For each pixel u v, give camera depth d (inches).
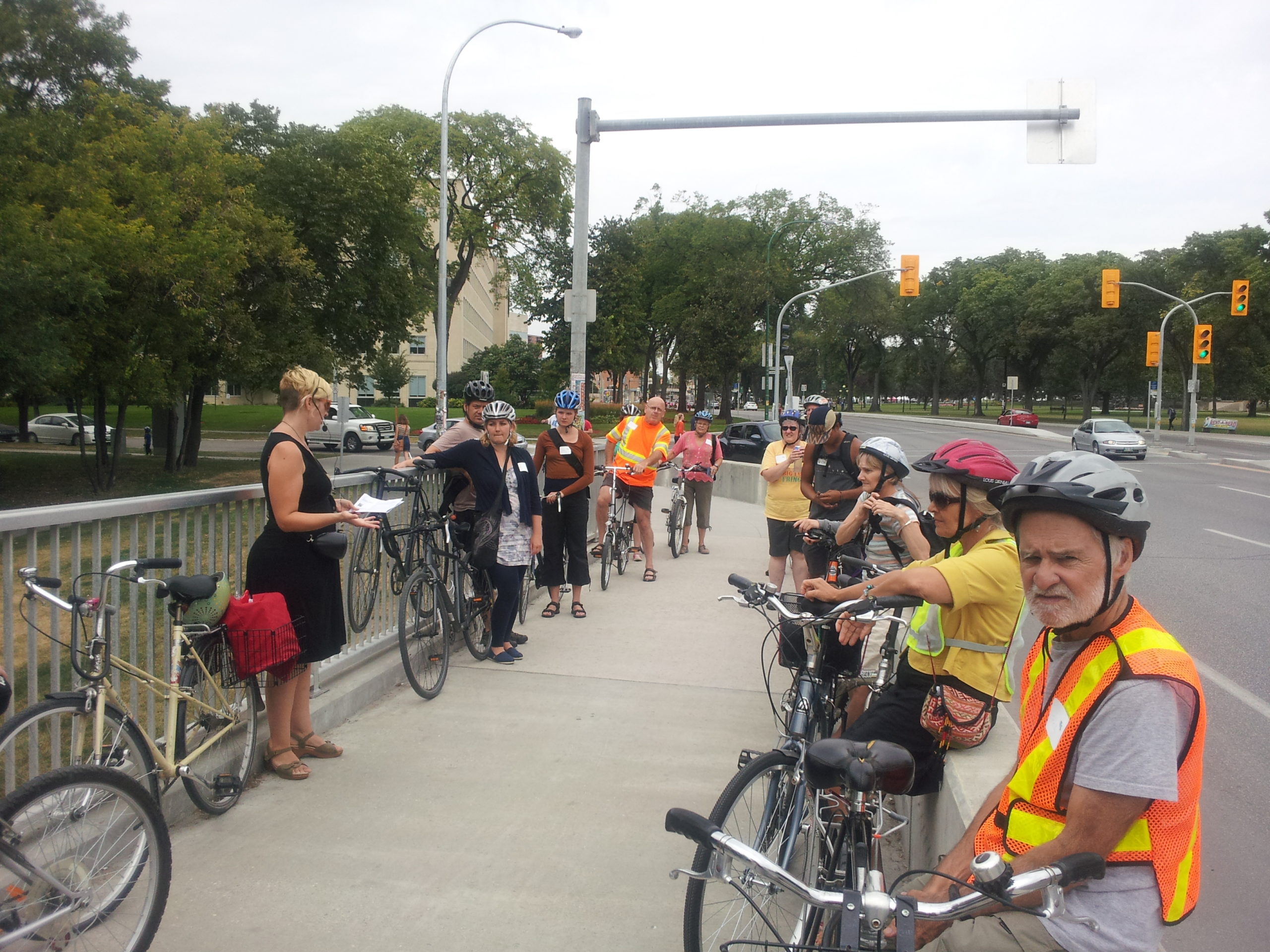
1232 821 165.5
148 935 108.7
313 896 128.1
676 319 2142.0
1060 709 71.0
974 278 3038.9
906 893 82.0
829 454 261.4
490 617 248.1
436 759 179.0
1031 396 3112.7
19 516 117.0
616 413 2140.7
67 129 877.2
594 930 121.7
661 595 343.3
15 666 130.4
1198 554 468.4
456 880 133.6
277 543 161.0
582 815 156.2
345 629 187.5
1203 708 66.5
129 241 784.9
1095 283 2381.9
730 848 64.0
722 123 457.4
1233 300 1203.9
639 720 204.4
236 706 158.4
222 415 2443.4
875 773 70.5
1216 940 126.9
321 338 1181.1
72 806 101.0
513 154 1781.5
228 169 980.6
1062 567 68.9
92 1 1066.1
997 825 77.9
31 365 722.8
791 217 2245.3
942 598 113.3
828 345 2925.7
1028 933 69.7
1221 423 2103.8
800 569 305.3
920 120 457.4
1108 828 65.7
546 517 300.5
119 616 135.9
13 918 96.2
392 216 1242.6
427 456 239.3
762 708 214.2
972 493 118.3
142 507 141.6
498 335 5236.2
